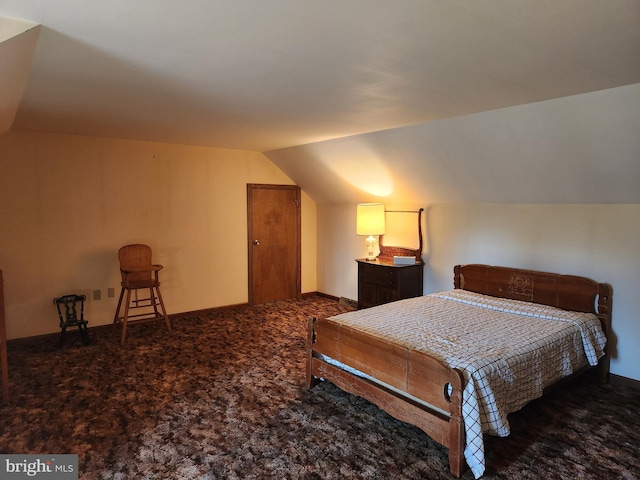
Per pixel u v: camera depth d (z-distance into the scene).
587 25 1.61
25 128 3.93
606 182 3.13
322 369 3.03
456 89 2.51
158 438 2.47
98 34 1.74
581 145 2.92
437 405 2.23
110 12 1.54
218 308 5.43
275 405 2.88
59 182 4.25
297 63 2.08
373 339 2.61
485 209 4.14
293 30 1.69
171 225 4.98
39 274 4.20
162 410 2.81
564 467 2.22
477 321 3.13
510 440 2.46
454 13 1.52
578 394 3.08
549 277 3.58
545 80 2.32
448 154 3.72
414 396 2.36
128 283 4.33
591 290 3.33
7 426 2.61
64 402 2.92
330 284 6.12
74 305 4.18
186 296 5.16
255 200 5.64
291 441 2.45
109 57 2.02
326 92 2.61
